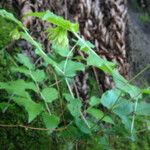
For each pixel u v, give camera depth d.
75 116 0.40
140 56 0.78
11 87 0.37
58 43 0.37
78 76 0.55
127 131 0.41
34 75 0.40
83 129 0.40
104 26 0.60
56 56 0.50
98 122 0.41
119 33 0.61
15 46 0.52
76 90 0.53
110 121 0.41
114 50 0.60
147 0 0.94
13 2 0.58
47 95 0.39
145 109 0.40
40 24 0.53
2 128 0.45
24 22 0.52
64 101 0.52
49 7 0.58
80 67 0.42
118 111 0.40
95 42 0.59
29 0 0.54
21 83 0.38
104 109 0.55
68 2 0.60
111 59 0.59
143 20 0.91
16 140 0.46
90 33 0.59
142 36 0.85
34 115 0.35
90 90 0.58
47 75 0.52
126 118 0.39
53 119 0.37
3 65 0.49
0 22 0.54
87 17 0.59
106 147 0.42
